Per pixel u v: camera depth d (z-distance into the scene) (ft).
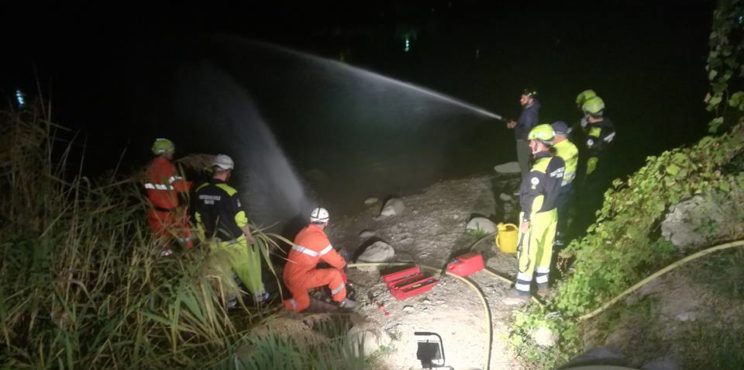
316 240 17.20
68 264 14.03
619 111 34.71
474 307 17.65
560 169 16.21
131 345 14.07
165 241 15.70
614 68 45.09
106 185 15.67
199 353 14.56
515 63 57.00
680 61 41.45
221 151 41.91
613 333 14.16
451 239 22.67
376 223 25.61
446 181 29.35
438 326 16.83
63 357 13.01
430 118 45.78
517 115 42.80
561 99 41.86
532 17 71.77
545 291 17.83
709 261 14.32
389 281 19.17
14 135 14.24
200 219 17.24
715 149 16.43
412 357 15.46
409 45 78.18
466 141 38.96
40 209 14.42
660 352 12.91
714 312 13.12
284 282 19.10
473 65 61.05
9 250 13.03
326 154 39.68
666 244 15.39
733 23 15.70
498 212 24.68
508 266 20.01
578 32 58.85
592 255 16.35
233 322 16.35
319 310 17.92
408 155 37.60
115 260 14.99
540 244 17.20
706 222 15.16
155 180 17.63
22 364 12.37
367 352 15.31
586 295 15.87
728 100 16.55
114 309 14.24
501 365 15.05
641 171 16.98
